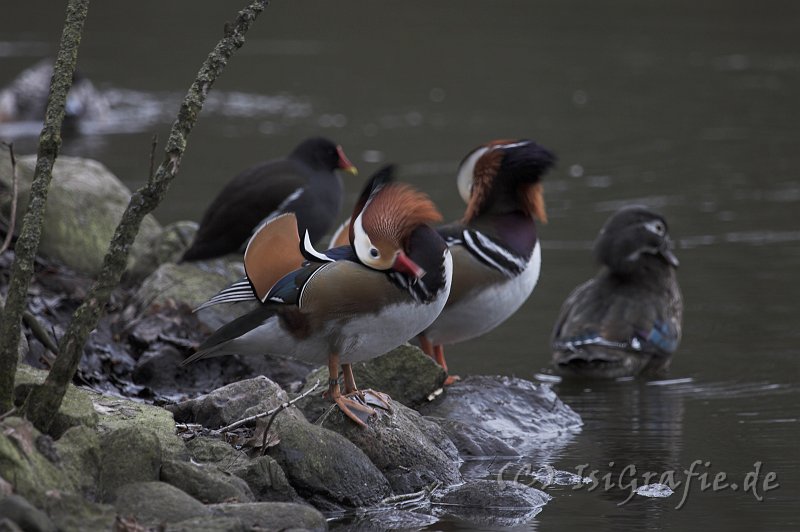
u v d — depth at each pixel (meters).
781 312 14.34
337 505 8.69
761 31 37.38
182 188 21.05
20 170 14.41
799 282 15.46
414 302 8.70
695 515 8.58
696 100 28.66
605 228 13.70
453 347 13.64
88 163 15.62
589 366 12.81
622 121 26.64
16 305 7.74
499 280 11.29
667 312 13.29
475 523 8.44
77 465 7.55
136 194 7.64
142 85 30.44
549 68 32.62
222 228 13.73
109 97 28.98
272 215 13.88
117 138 25.19
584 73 31.92
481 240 11.29
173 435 8.48
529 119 26.89
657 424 10.95
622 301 13.27
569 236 18.09
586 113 27.45
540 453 10.16
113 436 7.78
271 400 9.51
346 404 9.30
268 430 8.80
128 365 11.84
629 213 13.60
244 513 7.62
